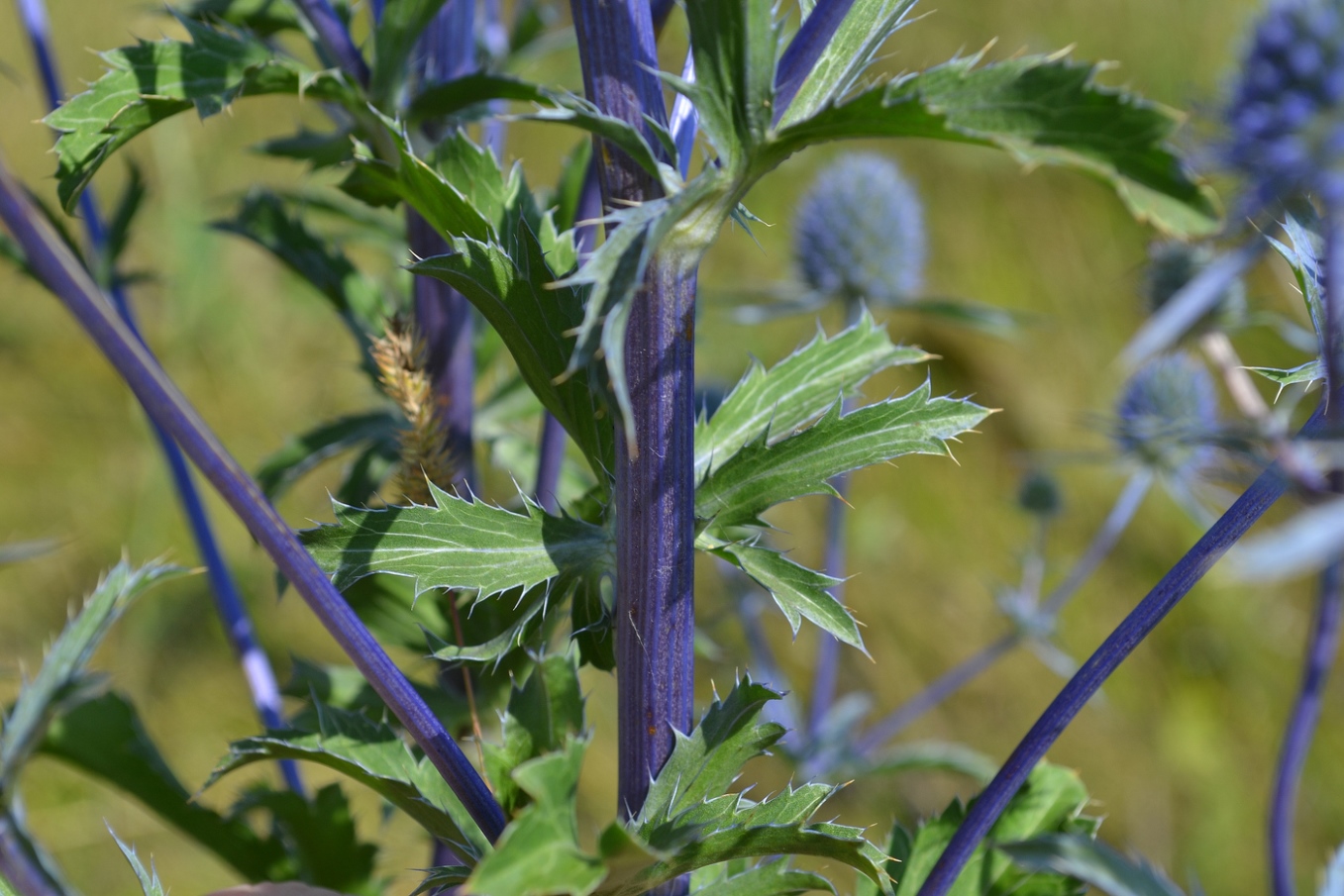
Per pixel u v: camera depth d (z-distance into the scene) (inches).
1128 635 14.6
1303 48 13.2
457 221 14.7
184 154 47.0
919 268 28.3
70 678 14.5
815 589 14.5
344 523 14.5
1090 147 13.2
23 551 14.8
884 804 40.1
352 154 16.2
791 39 14.3
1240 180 13.3
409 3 15.8
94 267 18.8
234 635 18.8
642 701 14.5
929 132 13.5
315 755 14.9
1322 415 14.0
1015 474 47.9
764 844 14.2
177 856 36.3
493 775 15.0
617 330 13.3
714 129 13.7
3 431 45.0
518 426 19.8
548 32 19.3
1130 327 49.6
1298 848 42.2
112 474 44.9
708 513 14.7
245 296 48.3
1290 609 45.8
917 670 44.8
